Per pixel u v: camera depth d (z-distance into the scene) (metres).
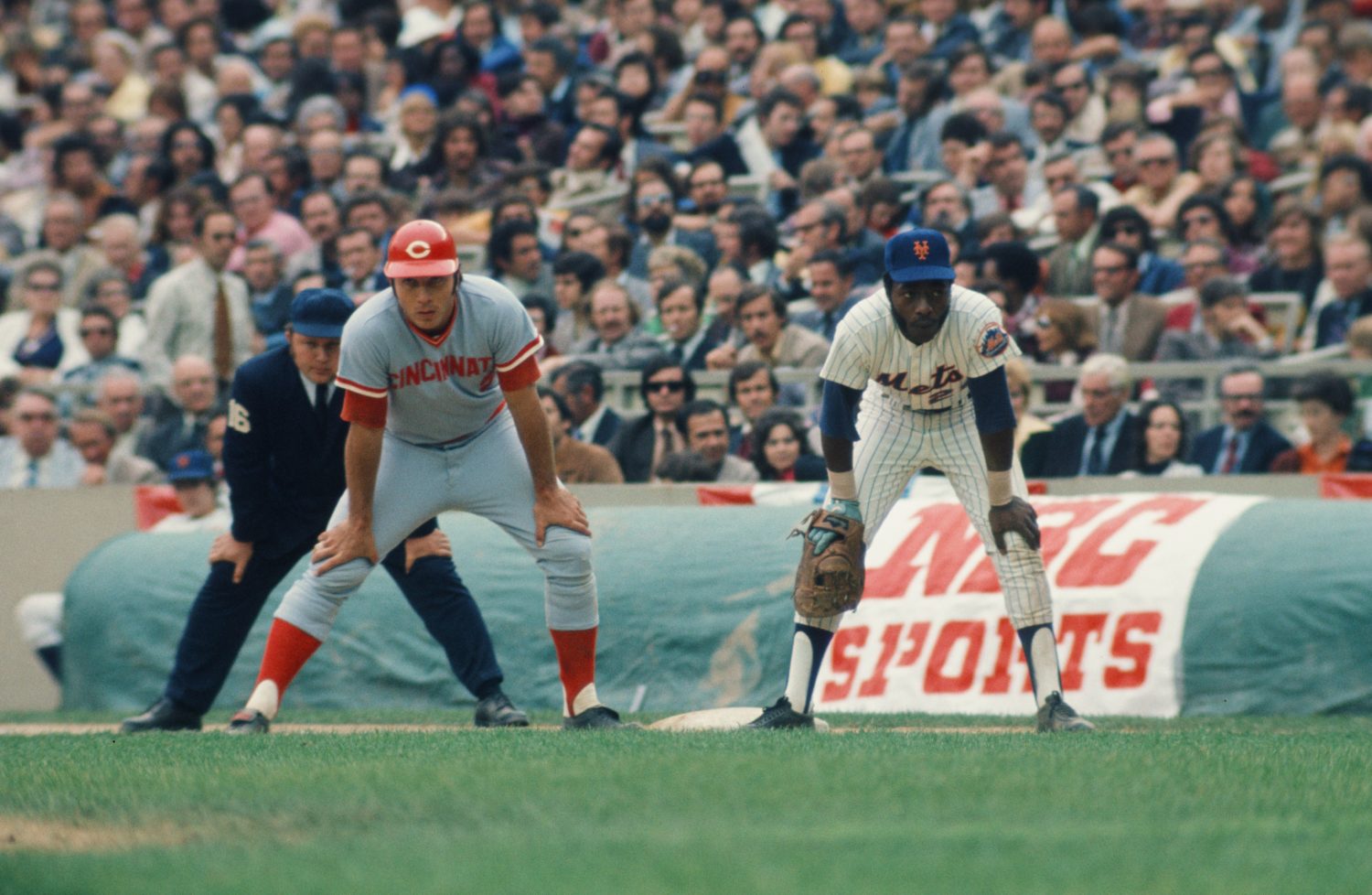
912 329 15.08
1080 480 26.27
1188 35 39.91
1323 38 39.62
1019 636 16.61
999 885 7.24
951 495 25.36
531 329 16.42
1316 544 20.83
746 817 9.48
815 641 16.69
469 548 24.94
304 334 18.19
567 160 41.66
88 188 45.09
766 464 27.42
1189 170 35.72
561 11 47.41
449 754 13.36
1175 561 21.36
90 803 11.19
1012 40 42.22
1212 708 20.48
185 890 7.45
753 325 29.98
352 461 16.81
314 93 45.97
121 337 38.22
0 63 58.06
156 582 26.58
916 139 38.59
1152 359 30.25
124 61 51.75
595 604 17.53
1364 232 31.64
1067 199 32.72
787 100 38.56
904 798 10.22
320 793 10.98
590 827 9.16
